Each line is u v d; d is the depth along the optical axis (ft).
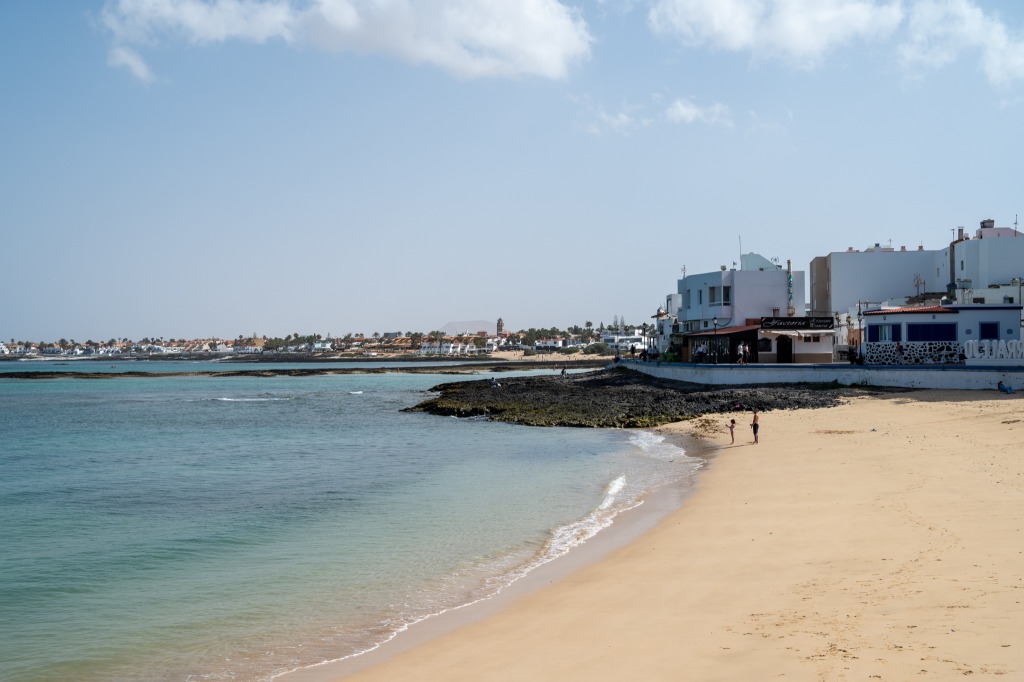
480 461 131.44
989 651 34.50
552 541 73.10
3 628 53.57
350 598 58.08
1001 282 252.21
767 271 266.77
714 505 82.94
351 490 107.65
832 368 183.21
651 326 488.02
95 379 573.33
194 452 159.12
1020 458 88.38
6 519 92.02
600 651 41.83
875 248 299.99
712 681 35.14
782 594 48.60
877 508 70.79
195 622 54.03
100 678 44.75
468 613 52.80
